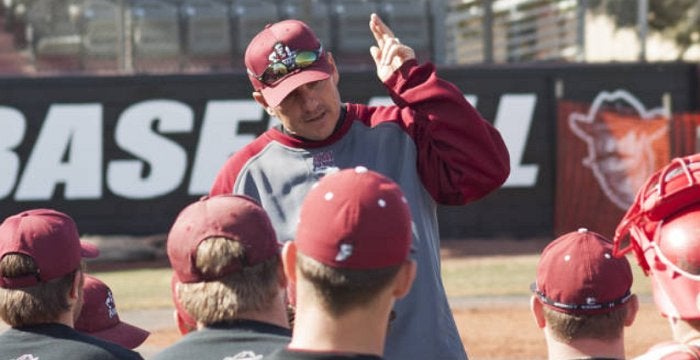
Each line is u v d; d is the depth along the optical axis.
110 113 82.25
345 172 10.47
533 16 105.62
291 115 17.41
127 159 82.50
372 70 84.31
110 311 17.78
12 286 14.43
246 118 83.44
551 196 86.50
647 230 12.17
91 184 82.06
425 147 17.62
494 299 60.62
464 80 85.56
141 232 82.44
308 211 10.22
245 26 94.00
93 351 14.52
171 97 82.88
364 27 95.19
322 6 94.69
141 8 92.31
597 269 13.39
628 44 109.69
